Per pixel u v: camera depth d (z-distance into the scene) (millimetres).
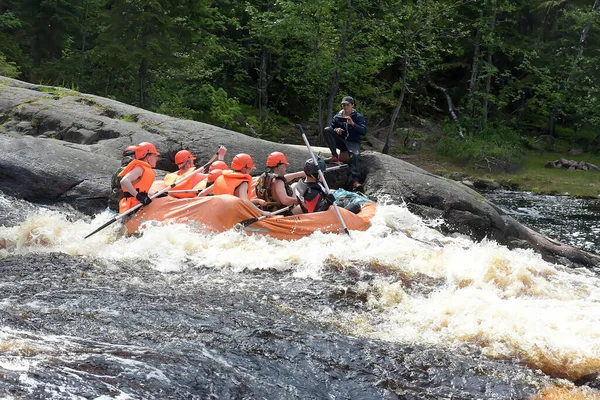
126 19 18828
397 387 4664
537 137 30172
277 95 29734
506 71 29188
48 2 21203
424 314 5910
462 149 25281
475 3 28828
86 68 21391
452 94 32156
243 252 7289
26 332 4809
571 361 5117
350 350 5109
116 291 5957
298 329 5422
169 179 9164
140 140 11188
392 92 28359
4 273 6266
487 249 7750
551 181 22328
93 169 10000
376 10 25953
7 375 3992
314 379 4652
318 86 25406
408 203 10469
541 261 8523
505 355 5203
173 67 20609
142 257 7090
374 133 27719
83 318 5242
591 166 24797
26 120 12023
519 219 15461
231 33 28703
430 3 24422
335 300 6164
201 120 23875
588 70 28500
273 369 4707
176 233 7543
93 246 7293
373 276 6816
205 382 4363
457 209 10523
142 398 4023
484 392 4680
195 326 5281
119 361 4449
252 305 5891
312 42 24281
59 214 8961
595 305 6410
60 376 4094
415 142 27203
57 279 6191
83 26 22328
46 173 9633
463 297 6266
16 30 22234
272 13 24391
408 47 24906
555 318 5859
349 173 11211
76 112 12125
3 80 13688
